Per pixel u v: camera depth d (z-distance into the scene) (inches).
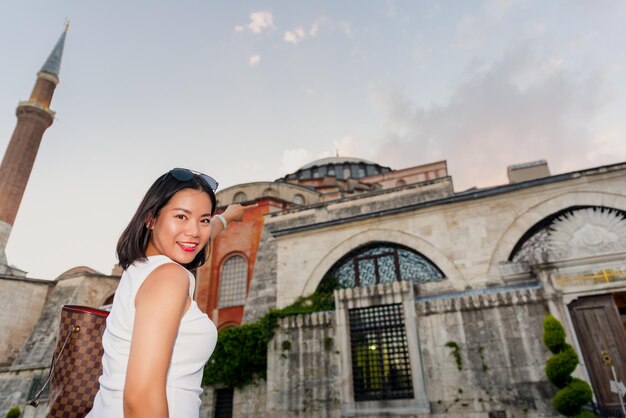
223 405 687.7
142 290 52.5
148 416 42.0
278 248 853.2
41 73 1852.9
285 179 2192.4
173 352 54.4
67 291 1162.0
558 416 478.6
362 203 959.6
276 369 637.3
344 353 601.3
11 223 1588.3
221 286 1115.3
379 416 546.3
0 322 1074.7
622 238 596.4
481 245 697.6
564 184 684.1
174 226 65.1
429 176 2033.7
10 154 1642.5
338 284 784.3
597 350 515.5
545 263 571.8
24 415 845.8
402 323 596.4
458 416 514.6
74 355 73.3
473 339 549.3
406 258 762.8
